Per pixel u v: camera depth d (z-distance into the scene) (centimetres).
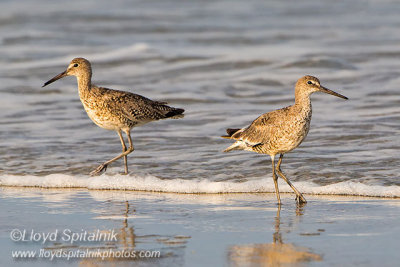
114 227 1100
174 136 1791
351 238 1006
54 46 3266
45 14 4081
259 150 1308
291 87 2388
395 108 1981
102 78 2603
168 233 1059
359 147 1594
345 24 3681
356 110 1981
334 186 1314
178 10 4216
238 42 3266
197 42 3291
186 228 1087
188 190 1352
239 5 4384
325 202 1243
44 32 3600
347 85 2352
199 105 2169
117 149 1688
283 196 1305
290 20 3866
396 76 2425
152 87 2433
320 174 1399
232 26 3703
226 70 2670
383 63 2658
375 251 941
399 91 2203
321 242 992
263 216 1155
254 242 1004
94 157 1614
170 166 1512
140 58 2892
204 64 2748
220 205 1241
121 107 1516
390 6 4184
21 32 3591
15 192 1375
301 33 3456
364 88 2283
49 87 2462
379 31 3431
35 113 2103
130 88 2427
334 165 1455
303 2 4438
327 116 1923
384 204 1209
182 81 2519
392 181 1329
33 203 1274
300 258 924
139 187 1387
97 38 3472
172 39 3397
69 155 1633
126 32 3622
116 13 4056
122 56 2938
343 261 904
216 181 1389
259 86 2411
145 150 1669
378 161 1468
